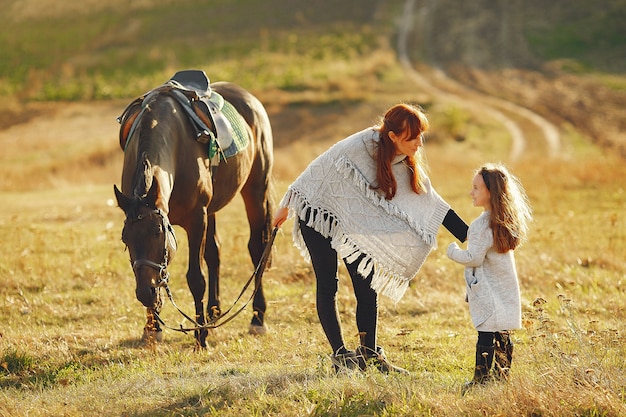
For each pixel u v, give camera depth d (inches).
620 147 1419.8
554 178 881.5
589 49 2498.8
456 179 935.0
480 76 2162.9
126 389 235.3
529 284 406.9
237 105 352.8
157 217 258.8
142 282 252.7
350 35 2667.3
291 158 1227.2
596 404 191.8
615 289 388.2
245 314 360.5
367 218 229.5
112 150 1350.9
